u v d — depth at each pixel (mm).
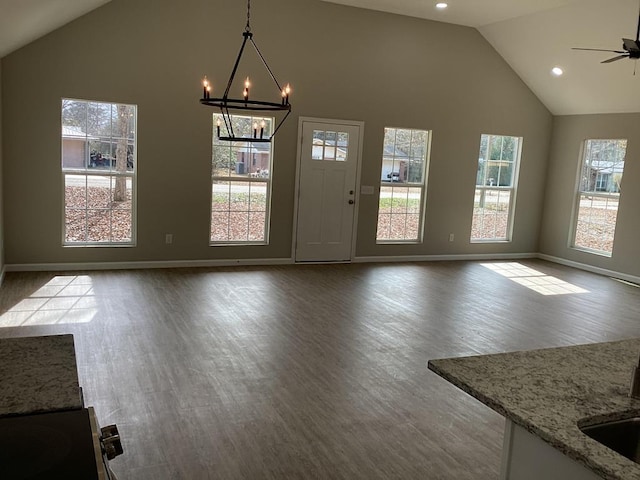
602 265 8039
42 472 1030
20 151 6184
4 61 5984
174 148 6812
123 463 2691
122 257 6785
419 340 4715
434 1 6887
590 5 6332
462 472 2754
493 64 8305
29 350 1665
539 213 9016
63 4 5223
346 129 7613
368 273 7324
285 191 7453
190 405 3326
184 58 6695
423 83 7938
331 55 7375
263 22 6992
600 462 1211
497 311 5766
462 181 8438
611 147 7996
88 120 6484
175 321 4883
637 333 5203
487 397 1543
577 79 7664
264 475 2650
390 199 8141
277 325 4930
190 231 7047
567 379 1690
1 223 5934
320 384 3723
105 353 4066
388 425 3209
